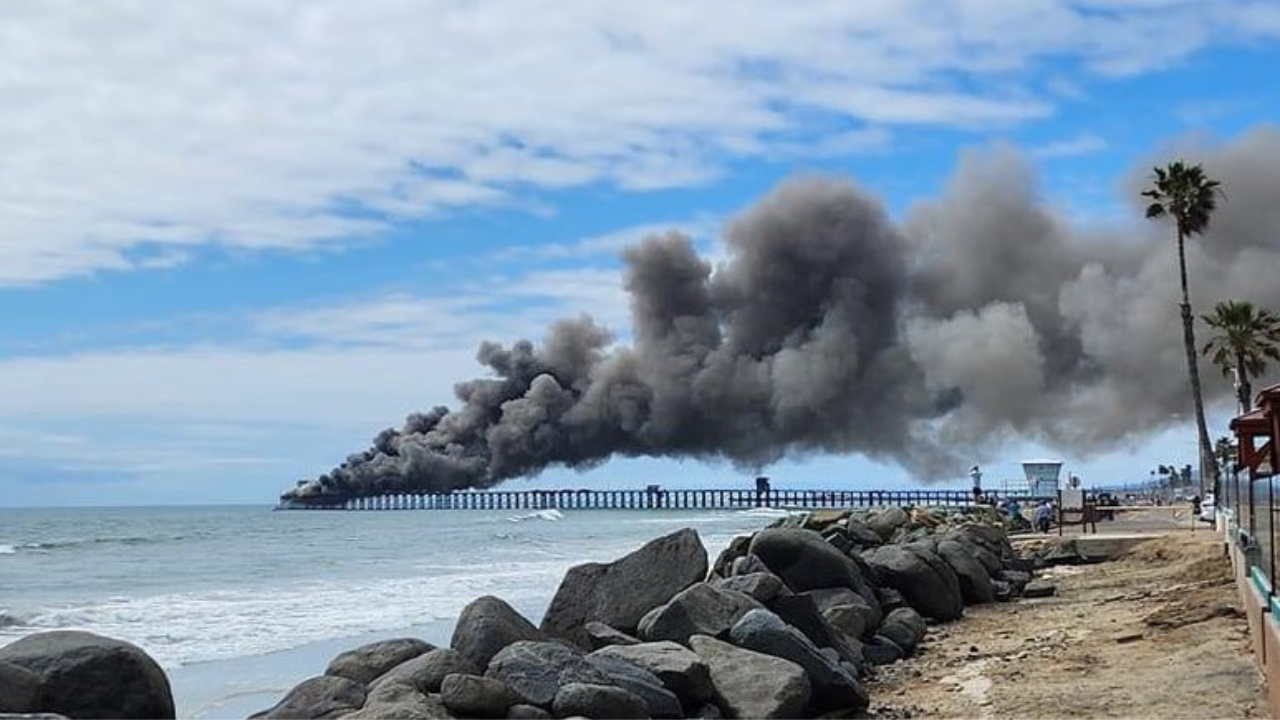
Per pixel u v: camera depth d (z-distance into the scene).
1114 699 11.76
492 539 67.44
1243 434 21.30
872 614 17.19
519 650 11.27
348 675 11.88
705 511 164.38
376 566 43.50
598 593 15.29
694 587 14.04
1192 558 27.16
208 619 25.47
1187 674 12.38
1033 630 18.28
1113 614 19.16
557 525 95.94
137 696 9.97
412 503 181.25
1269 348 61.28
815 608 15.10
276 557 49.88
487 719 10.50
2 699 9.45
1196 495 56.25
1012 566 29.08
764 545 18.28
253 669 18.91
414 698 10.45
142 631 23.48
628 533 76.25
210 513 162.38
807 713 12.43
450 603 28.55
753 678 12.31
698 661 11.98
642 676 11.56
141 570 42.22
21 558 49.06
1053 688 12.70
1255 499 12.69
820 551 18.22
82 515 137.75
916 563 20.52
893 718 12.41
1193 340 54.88
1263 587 11.59
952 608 20.53
